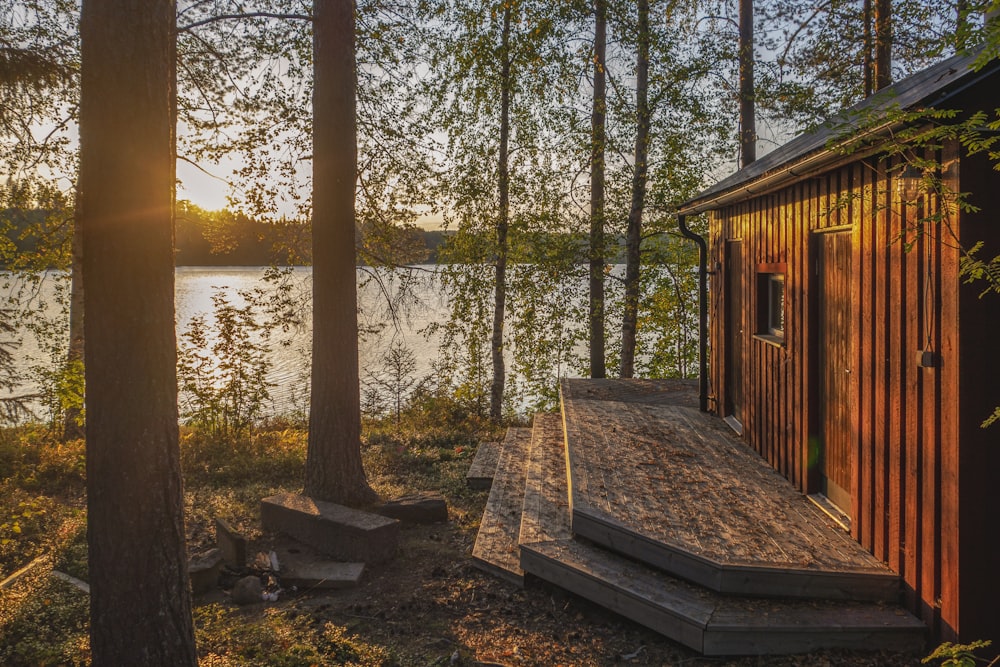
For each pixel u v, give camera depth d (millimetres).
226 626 4969
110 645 3662
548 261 15391
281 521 6832
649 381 11797
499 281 15070
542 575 5262
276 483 8938
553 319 16031
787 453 6324
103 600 3656
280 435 11523
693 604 4473
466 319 15477
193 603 5480
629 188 15117
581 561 5125
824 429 5727
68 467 9250
